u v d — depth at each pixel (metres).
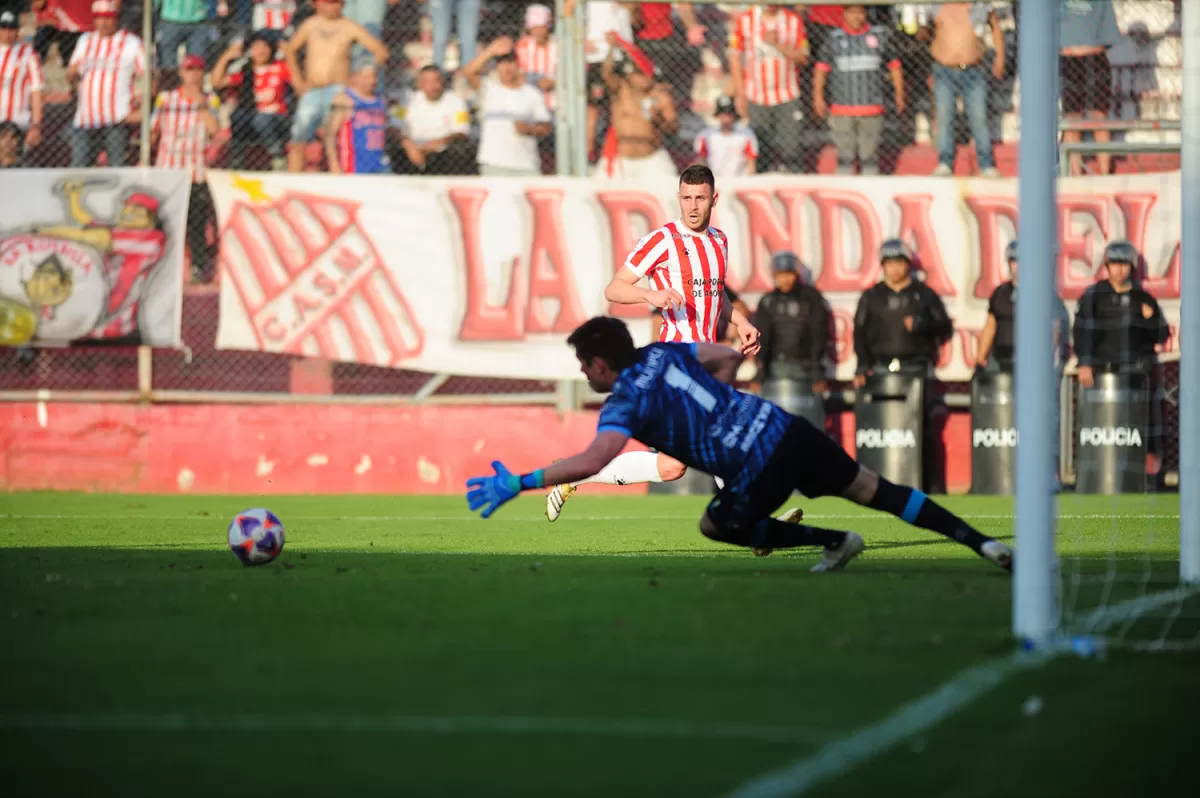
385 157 51.31
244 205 48.47
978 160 51.22
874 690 12.36
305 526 34.72
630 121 50.81
